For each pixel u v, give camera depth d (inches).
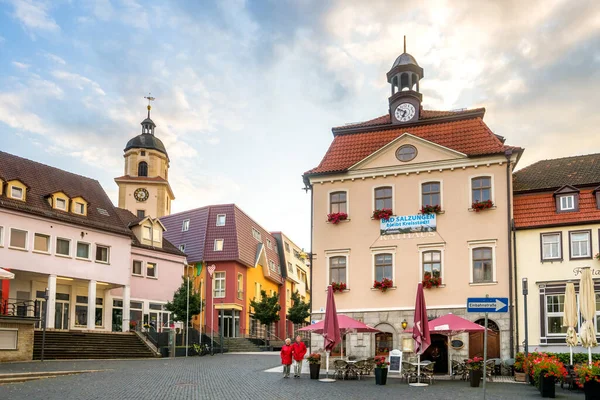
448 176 1277.1
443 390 872.3
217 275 2279.8
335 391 837.8
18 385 834.2
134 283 1969.7
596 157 1332.4
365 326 1104.2
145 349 1638.8
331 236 1331.2
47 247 1649.9
